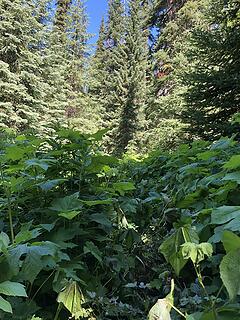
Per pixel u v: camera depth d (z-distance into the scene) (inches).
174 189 86.0
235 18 355.9
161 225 79.0
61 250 57.6
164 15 844.6
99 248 67.0
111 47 1134.4
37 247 46.6
